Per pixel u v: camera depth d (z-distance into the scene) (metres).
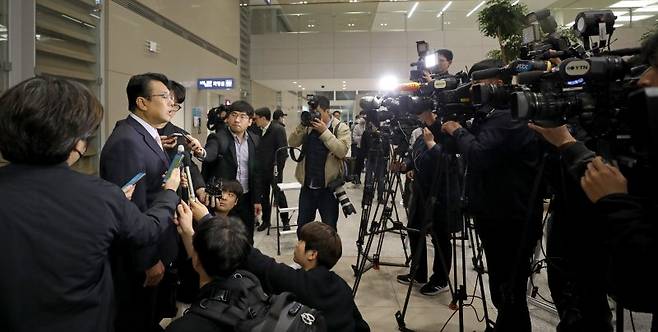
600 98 1.09
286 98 15.17
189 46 6.82
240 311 1.09
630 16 8.46
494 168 1.79
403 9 11.06
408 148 3.05
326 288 1.52
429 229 2.36
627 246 0.84
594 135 1.16
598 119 1.10
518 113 1.07
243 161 3.12
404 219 5.23
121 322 1.57
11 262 0.84
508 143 1.71
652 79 0.87
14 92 0.93
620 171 0.98
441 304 2.73
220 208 2.37
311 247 1.59
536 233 1.81
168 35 5.91
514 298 1.74
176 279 2.10
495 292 1.90
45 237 0.87
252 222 3.20
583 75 1.05
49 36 3.38
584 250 1.52
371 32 11.03
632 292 0.85
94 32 4.06
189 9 6.77
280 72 11.24
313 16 11.16
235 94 9.80
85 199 0.94
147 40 5.19
